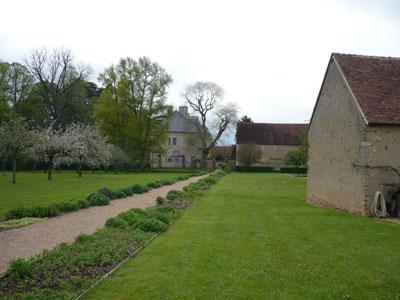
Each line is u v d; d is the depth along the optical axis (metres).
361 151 16.17
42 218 14.20
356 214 16.44
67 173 50.81
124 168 59.38
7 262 8.45
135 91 58.09
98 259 8.30
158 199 18.55
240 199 21.59
